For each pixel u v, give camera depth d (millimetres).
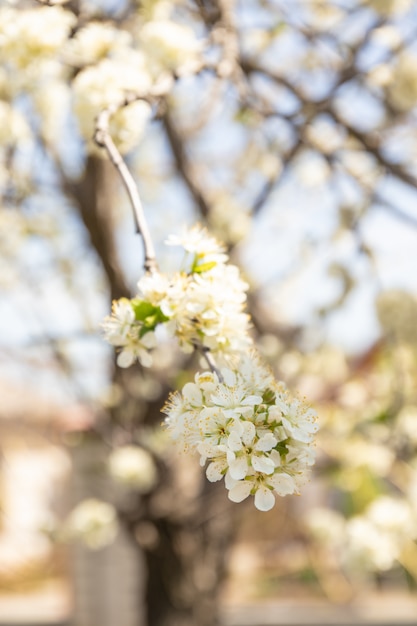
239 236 4723
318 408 4598
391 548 4562
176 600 5426
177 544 5344
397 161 3668
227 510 5348
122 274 4648
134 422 5062
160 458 5156
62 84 2967
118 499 5859
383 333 4184
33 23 2467
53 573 14289
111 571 9734
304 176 4773
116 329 1805
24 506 13789
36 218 4820
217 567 5574
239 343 1770
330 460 4945
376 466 4848
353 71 3586
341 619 11258
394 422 4426
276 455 1399
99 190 4551
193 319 1779
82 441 7008
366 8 3812
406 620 11117
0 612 12219
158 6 3229
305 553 10898
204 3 3342
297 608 11453
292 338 4902
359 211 4227
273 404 1470
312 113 3580
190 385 1515
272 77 3680
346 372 5074
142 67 2494
